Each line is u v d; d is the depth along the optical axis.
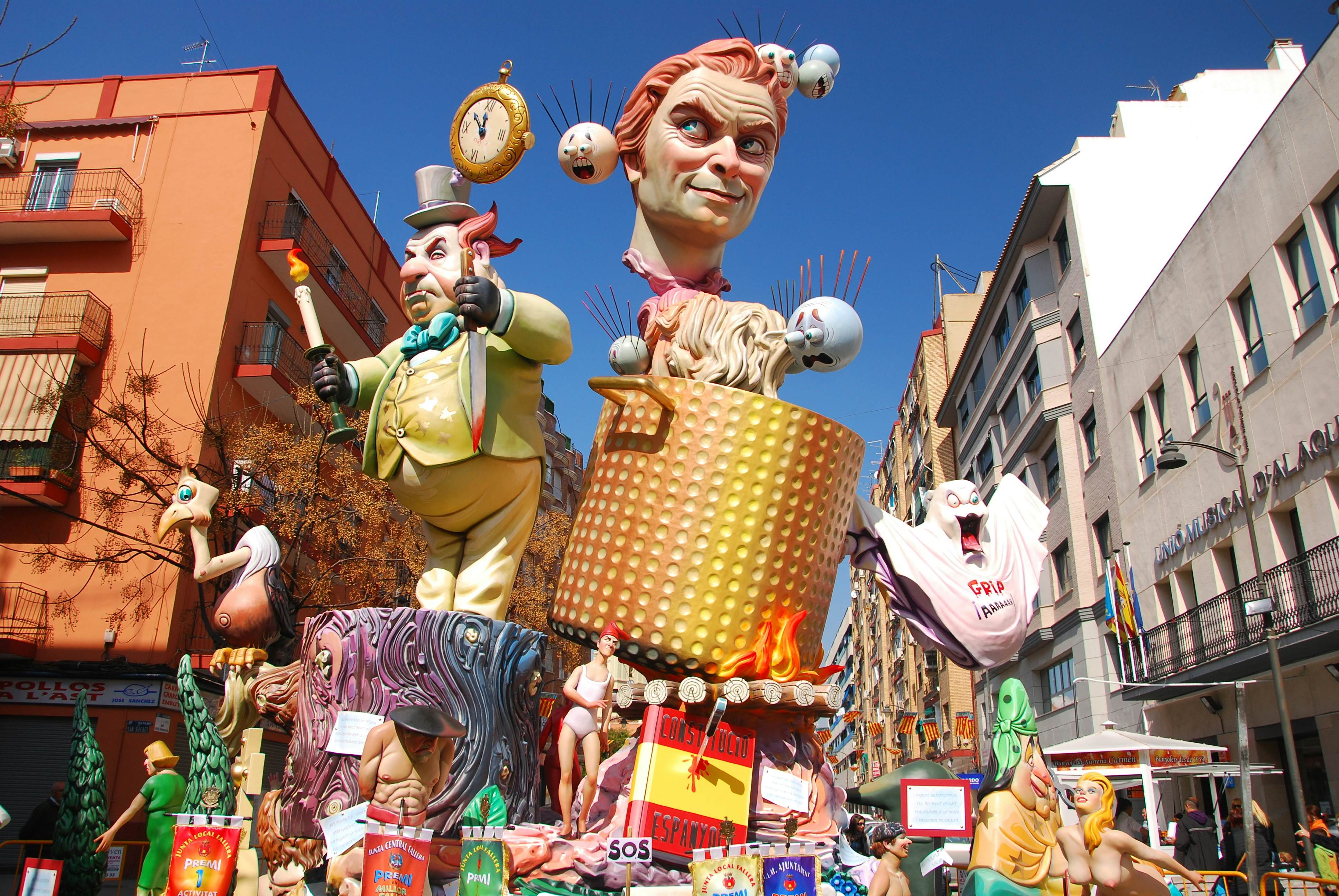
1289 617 15.45
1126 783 16.08
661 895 6.51
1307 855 11.78
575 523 8.38
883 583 8.94
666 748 7.07
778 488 7.71
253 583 8.82
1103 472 24.52
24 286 21.97
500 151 8.20
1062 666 27.38
